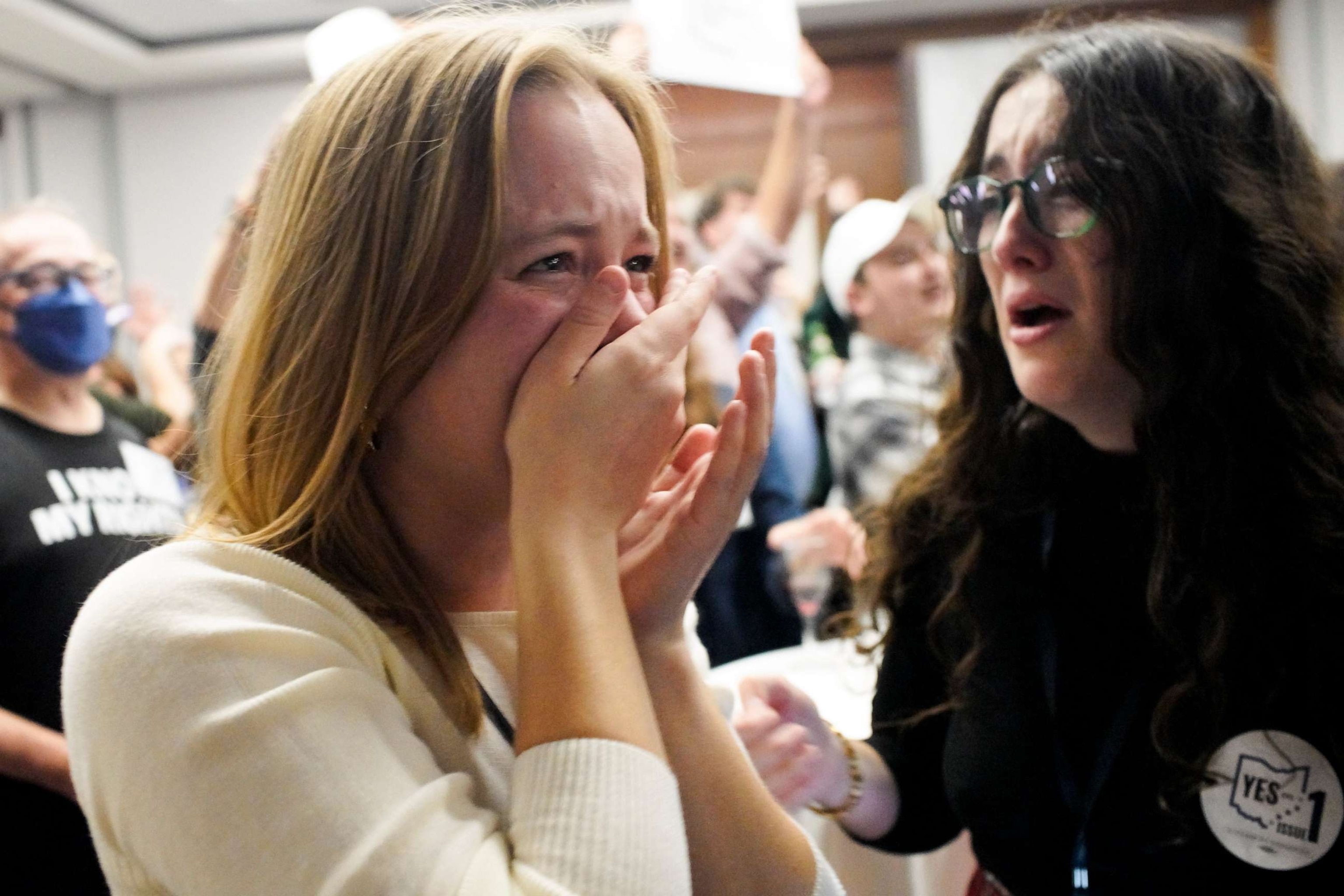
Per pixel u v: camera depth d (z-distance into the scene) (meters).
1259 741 0.83
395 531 0.66
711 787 0.68
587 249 0.62
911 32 4.41
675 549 0.68
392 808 0.52
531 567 0.58
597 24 0.75
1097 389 0.92
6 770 1.41
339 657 0.57
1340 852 0.80
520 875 0.51
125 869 0.56
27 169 4.80
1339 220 0.90
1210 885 0.84
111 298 1.76
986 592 1.05
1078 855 0.90
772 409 0.68
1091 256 0.87
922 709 1.14
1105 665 0.95
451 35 0.64
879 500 1.26
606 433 0.60
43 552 1.53
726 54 1.79
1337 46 4.12
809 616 1.66
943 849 1.33
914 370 2.21
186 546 0.60
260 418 0.64
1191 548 0.86
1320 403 0.85
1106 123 0.86
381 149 0.61
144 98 4.77
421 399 0.62
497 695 0.66
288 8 4.10
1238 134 0.87
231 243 1.63
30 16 3.81
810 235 4.50
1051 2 4.24
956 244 0.99
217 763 0.51
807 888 0.70
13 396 1.65
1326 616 0.83
